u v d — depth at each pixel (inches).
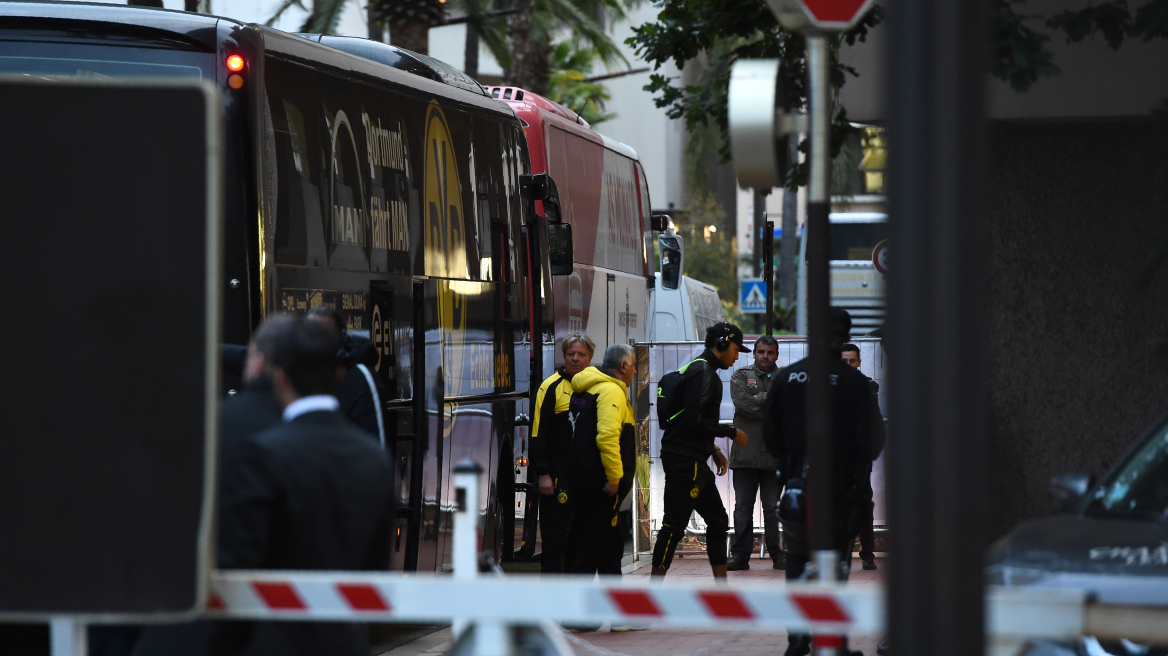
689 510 1550.2
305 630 601.0
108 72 1272.1
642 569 2066.9
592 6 4815.5
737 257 7647.6
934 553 451.8
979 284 455.5
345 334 1178.0
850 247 4584.2
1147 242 1696.6
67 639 593.3
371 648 1462.8
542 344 2054.6
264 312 1283.2
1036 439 1740.9
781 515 1184.8
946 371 452.4
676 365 2212.1
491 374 1847.9
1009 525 1728.6
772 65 749.9
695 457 1540.4
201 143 591.2
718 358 1557.6
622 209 3196.4
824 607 530.9
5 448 592.4
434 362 1642.5
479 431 1785.2
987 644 456.8
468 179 1807.3
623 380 1561.3
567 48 6766.7
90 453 589.6
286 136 1344.7
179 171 591.8
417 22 3740.2
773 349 2010.3
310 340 637.3
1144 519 881.5
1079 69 1587.1
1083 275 1726.1
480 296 1818.4
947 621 451.8
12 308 593.0
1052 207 1723.7
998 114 1632.6
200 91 590.9
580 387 1531.7
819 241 744.3
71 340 592.4
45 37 1268.5
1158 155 1641.2
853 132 1931.6
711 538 1595.7
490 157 1900.8
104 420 590.9
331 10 3690.9
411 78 1657.2
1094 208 1711.4
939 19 453.7
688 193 7455.7
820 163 743.7
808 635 1182.3
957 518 452.1
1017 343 1742.1
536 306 2050.9
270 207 1301.7
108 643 799.1
